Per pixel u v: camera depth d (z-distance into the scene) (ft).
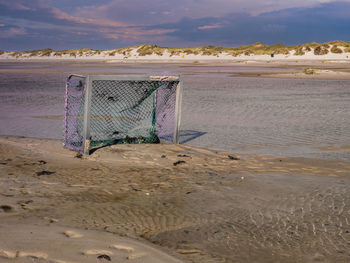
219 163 25.85
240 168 24.57
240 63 284.41
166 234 13.93
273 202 17.90
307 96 70.03
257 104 58.59
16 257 10.53
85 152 27.55
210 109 53.26
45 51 567.59
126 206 16.92
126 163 25.48
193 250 12.60
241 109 53.42
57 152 28.17
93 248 11.76
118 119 35.42
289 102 61.26
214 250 12.69
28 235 12.46
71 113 41.55
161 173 23.04
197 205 17.30
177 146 31.19
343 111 51.93
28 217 14.78
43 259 10.55
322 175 23.09
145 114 34.14
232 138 35.06
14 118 44.75
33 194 18.04
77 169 23.49
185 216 15.89
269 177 22.39
